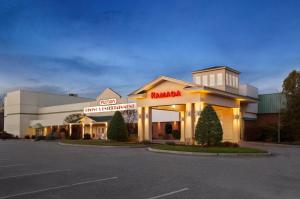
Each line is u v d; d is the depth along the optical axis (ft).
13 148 89.86
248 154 63.93
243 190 28.78
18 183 31.63
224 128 119.34
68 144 108.78
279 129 114.62
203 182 32.40
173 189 28.84
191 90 97.55
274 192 28.12
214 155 63.77
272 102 139.74
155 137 145.18
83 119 169.58
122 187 29.60
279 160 55.57
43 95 233.96
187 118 99.81
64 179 33.88
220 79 111.04
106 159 55.26
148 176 35.96
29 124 224.94
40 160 53.47
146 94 112.78
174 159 55.57
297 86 112.88
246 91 132.16
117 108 156.87
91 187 29.58
